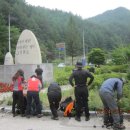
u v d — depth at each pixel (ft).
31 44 74.90
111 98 31.50
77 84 35.35
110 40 465.88
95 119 36.58
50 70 75.61
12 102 43.04
